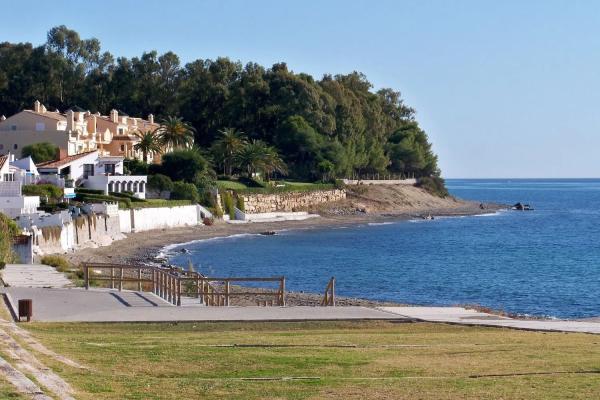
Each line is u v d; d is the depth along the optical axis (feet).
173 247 536.83
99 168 649.20
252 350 143.95
